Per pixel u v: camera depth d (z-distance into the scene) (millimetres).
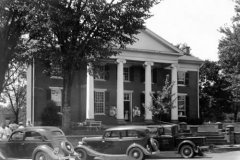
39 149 16172
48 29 25266
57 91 42312
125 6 25938
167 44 48625
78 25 25969
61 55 25703
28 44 29281
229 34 35781
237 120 68938
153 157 22609
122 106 44469
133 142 20328
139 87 49219
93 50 27484
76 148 20641
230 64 37656
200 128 34031
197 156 23219
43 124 37562
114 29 26906
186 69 54219
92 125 39062
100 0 25156
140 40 46938
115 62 45812
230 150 28609
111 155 20484
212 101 66562
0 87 28562
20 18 26641
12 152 17391
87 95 42500
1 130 21969
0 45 27578
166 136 22734
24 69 47375
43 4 23844
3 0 24625
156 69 51031
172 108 46000
